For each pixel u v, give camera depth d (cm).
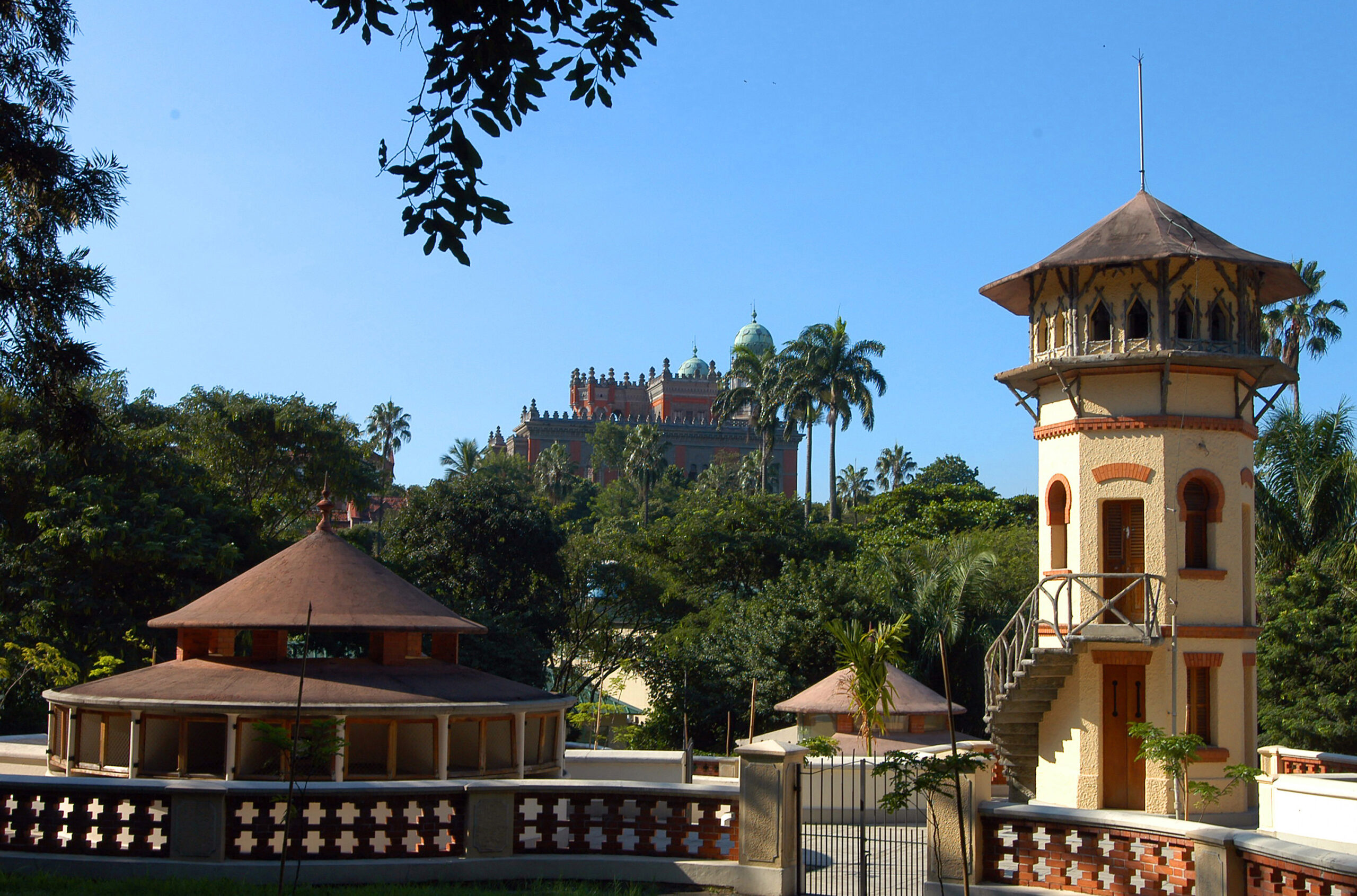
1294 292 2725
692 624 5038
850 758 2689
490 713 2227
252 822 1461
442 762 2150
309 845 1462
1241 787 2434
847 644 2736
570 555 5825
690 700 4453
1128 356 2470
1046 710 2583
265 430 5544
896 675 3247
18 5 1688
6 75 1703
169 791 1442
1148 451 2492
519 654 4912
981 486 7525
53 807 1469
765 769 1474
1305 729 3177
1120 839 1333
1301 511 3625
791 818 1489
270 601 2367
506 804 1500
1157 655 2434
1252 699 2517
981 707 4547
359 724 2133
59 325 1791
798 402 7194
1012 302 2908
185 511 4269
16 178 1734
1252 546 2586
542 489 11500
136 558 3788
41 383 1814
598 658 5706
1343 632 3225
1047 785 2567
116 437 4178
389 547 5734
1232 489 2522
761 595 4769
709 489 9362
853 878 1686
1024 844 1410
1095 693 2481
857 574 4709
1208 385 2534
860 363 7156
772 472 7969
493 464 11650
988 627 4538
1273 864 1161
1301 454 3638
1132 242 2550
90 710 2203
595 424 13562
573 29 1003
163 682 2205
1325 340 5334
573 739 5516
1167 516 2466
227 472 5497
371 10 960
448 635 2567
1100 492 2533
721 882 1466
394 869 1448
